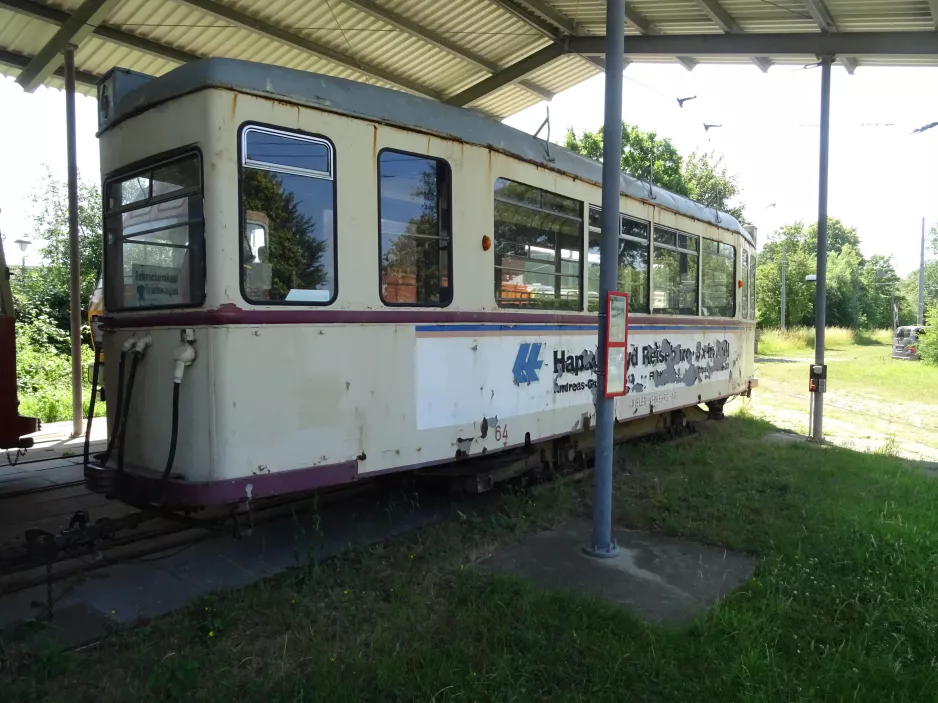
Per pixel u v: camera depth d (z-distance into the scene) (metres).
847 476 7.12
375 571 4.44
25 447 5.70
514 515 5.71
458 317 5.34
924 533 5.11
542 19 9.00
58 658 3.23
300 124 4.35
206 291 4.03
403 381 4.93
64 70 8.93
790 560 4.62
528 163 6.05
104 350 4.84
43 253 19.80
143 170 4.50
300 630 3.61
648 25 8.99
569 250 6.66
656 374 8.05
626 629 3.59
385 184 4.85
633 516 5.63
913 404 14.96
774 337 37.44
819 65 9.50
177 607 4.03
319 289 4.48
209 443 4.02
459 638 3.47
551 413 6.38
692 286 9.04
